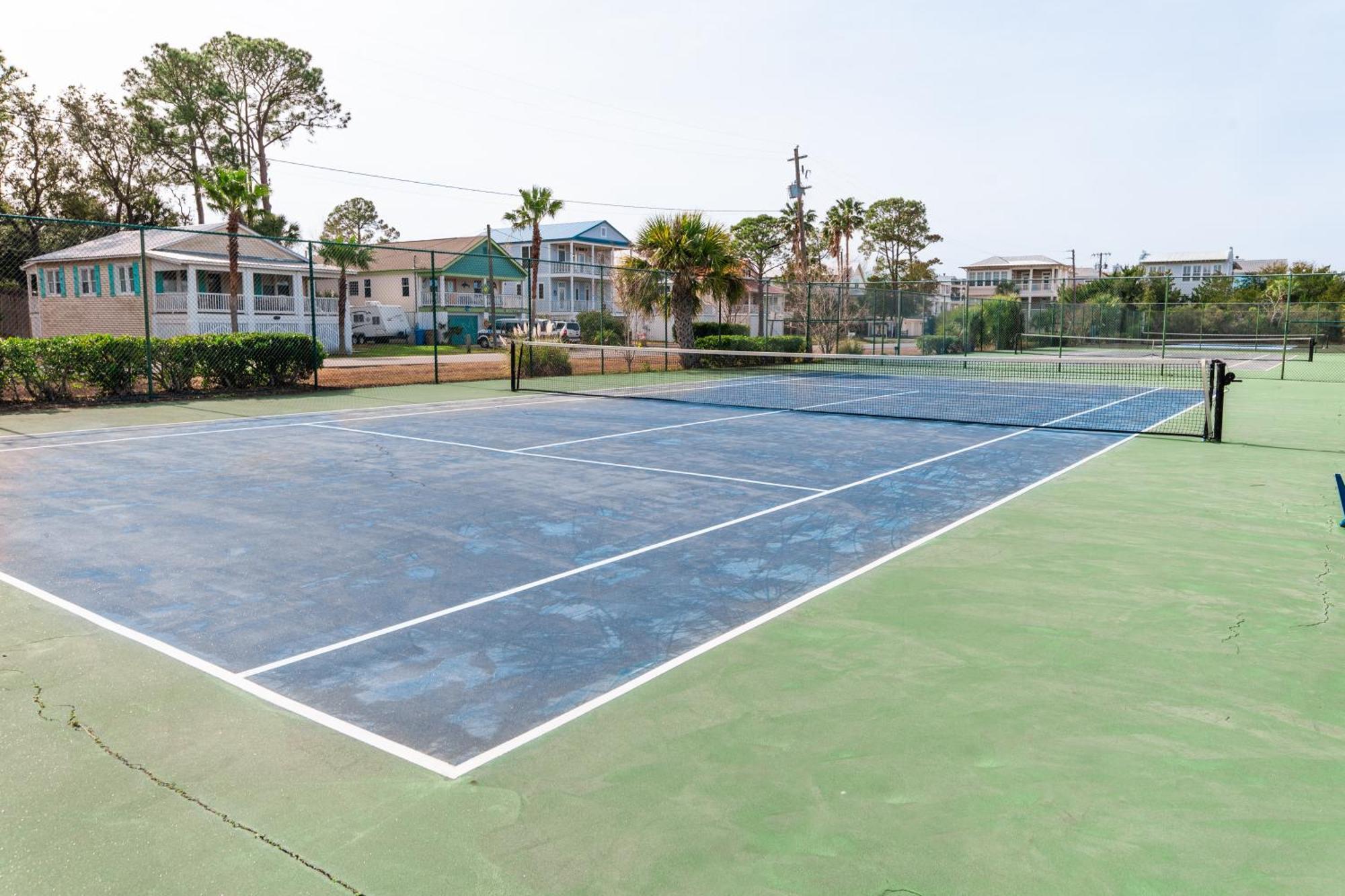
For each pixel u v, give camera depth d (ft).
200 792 9.95
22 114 153.38
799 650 14.40
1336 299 151.23
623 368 91.66
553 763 10.66
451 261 176.96
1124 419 50.24
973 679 13.21
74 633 15.01
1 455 33.71
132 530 22.12
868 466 32.94
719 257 88.89
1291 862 8.66
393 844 8.95
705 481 29.66
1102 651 14.37
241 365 60.49
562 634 15.12
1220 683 13.09
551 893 8.18
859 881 8.35
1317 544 21.31
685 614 16.15
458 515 24.13
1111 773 10.41
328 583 17.90
